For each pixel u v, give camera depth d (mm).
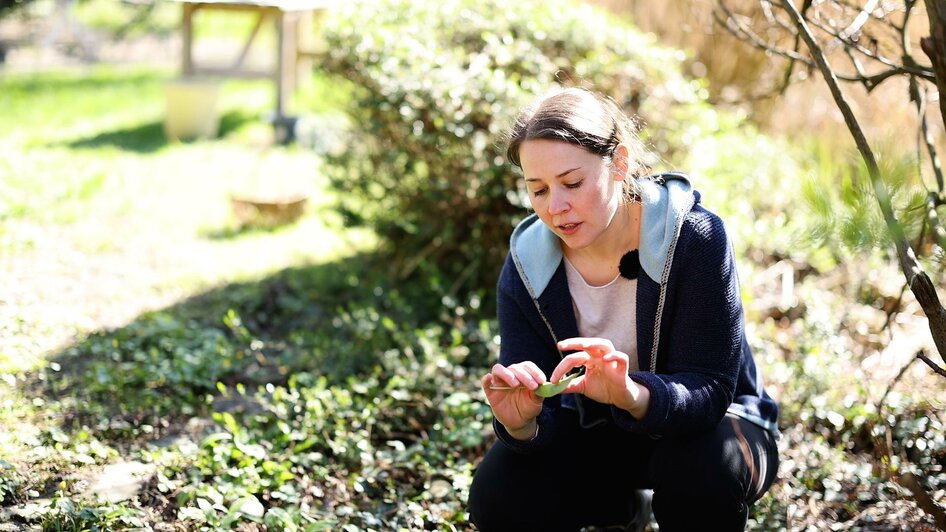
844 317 4148
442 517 2846
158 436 3309
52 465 2951
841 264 4695
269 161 7586
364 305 4676
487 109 4188
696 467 2166
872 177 1949
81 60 12695
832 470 2984
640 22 6910
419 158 4500
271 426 3379
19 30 13062
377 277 4941
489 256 4617
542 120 2100
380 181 4781
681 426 2111
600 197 2102
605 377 2023
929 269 2514
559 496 2332
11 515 2662
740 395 2367
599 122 2113
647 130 4410
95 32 14023
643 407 2072
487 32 4535
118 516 2672
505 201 4426
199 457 3045
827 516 2807
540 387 2086
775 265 4730
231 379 3842
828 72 2189
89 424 3311
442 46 4551
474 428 3250
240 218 6004
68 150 7602
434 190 4527
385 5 4715
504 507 2309
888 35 3117
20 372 3566
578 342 1997
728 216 4695
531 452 2285
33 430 3150
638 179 2291
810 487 2947
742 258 4641
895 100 5031
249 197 5973
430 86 4215
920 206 1966
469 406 3373
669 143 4602
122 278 4941
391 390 3590
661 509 2229
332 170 5117
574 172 2072
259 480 2896
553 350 2377
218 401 3629
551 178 2082
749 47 6293
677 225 2189
